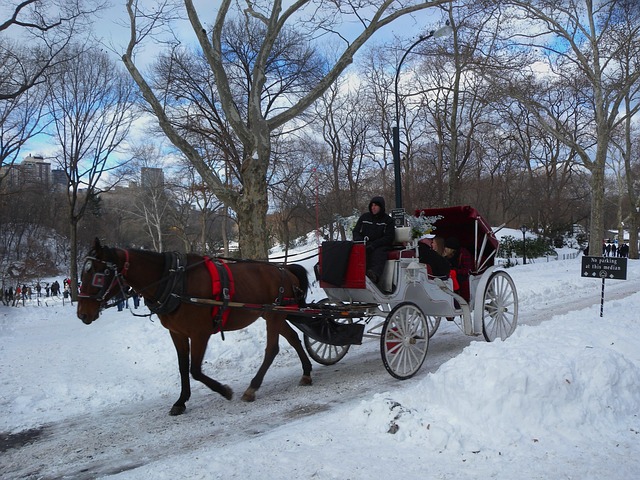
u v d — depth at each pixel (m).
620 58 26.58
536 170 54.91
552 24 24.61
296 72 26.61
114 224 66.19
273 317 7.42
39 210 60.06
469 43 23.31
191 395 7.52
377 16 11.95
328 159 40.06
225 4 11.30
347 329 7.93
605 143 27.56
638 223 45.06
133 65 11.84
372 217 8.14
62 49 25.39
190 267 6.69
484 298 8.84
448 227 9.85
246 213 12.10
